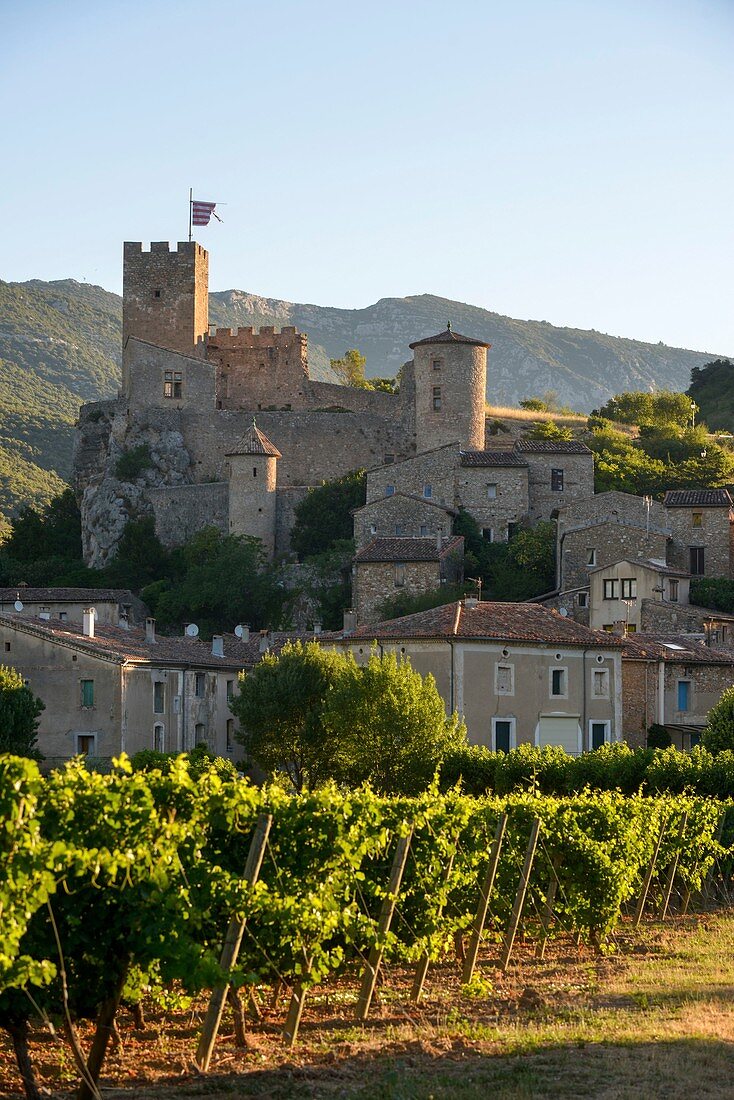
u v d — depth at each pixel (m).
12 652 97.12
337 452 198.75
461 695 95.19
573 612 141.00
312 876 34.06
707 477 187.75
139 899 28.80
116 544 187.75
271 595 166.88
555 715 98.06
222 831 33.50
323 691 94.00
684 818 57.41
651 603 130.25
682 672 107.19
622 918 58.16
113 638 106.81
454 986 41.00
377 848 37.94
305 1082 28.75
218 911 32.41
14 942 25.47
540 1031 32.72
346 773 85.06
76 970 29.17
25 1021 28.61
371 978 35.97
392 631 99.12
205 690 109.50
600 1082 27.84
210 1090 28.20
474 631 96.56
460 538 159.62
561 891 47.88
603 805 50.12
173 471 195.50
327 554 167.88
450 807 42.53
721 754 76.19
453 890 44.69
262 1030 35.22
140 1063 31.27
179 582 176.75
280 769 95.81
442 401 189.50
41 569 189.25
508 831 46.88
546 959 46.81
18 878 25.55
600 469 182.50
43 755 89.62
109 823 28.41
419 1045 31.77
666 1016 34.25
